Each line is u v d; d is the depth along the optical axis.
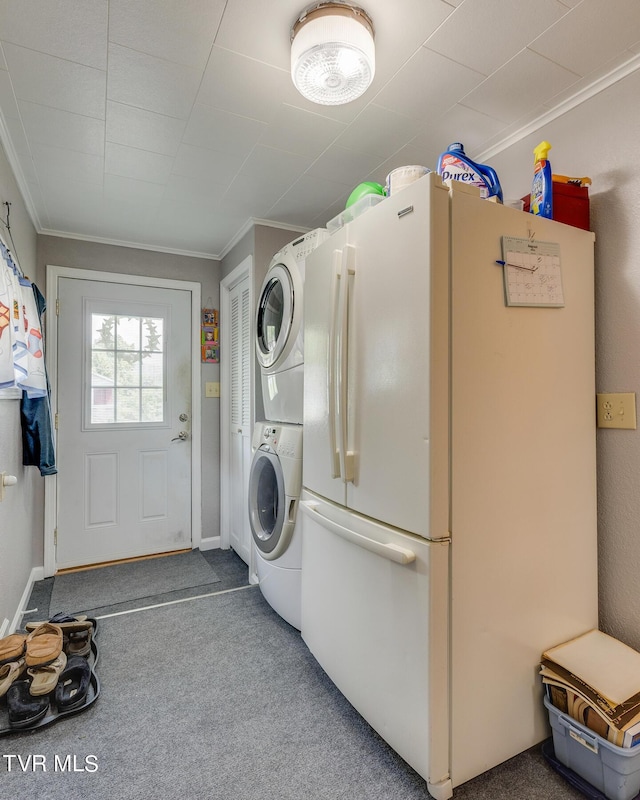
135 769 1.29
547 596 1.35
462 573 1.17
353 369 1.44
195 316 3.27
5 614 1.91
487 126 1.75
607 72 1.45
